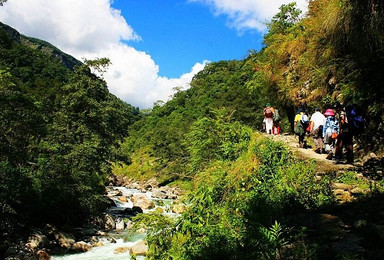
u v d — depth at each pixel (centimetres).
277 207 458
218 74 7812
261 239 358
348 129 770
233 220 454
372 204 453
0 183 1254
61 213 1577
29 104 1519
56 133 1884
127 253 1235
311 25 1315
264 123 1344
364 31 821
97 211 1778
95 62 2294
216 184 557
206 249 397
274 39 1711
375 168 701
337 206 482
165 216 522
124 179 4988
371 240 344
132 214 2038
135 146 6325
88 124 2127
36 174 1549
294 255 329
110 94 2522
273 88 1638
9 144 1478
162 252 462
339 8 926
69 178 1638
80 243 1305
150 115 8650
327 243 349
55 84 2347
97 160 1923
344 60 1055
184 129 4400
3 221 1244
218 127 700
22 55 6084
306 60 1321
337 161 787
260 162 582
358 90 963
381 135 853
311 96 1262
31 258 1102
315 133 973
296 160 624
